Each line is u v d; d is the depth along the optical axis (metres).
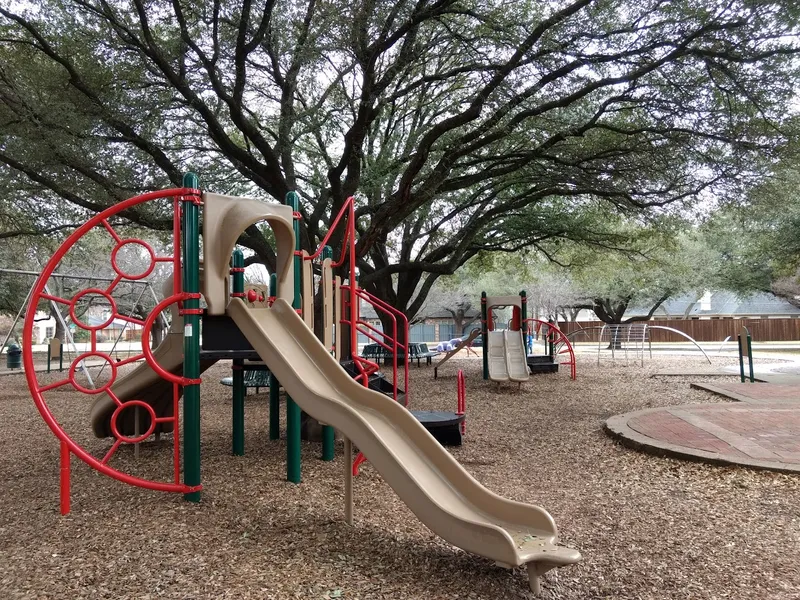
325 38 10.38
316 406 3.95
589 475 5.45
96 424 6.33
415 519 4.07
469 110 10.11
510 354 14.28
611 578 3.20
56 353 18.55
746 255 27.84
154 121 11.24
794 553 3.53
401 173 15.42
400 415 3.95
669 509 4.41
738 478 5.16
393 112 16.03
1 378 16.38
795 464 5.32
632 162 12.66
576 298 36.53
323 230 15.35
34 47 11.08
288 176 12.72
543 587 3.07
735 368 16.61
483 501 3.50
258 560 3.25
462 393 7.04
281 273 5.00
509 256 24.22
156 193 4.43
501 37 9.84
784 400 9.41
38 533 3.65
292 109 11.95
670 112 11.00
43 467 5.67
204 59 10.66
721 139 10.67
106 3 10.29
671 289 30.52
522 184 15.41
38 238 15.40
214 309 4.61
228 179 13.24
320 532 3.75
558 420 8.48
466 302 46.75
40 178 10.45
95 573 3.03
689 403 9.96
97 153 10.82
